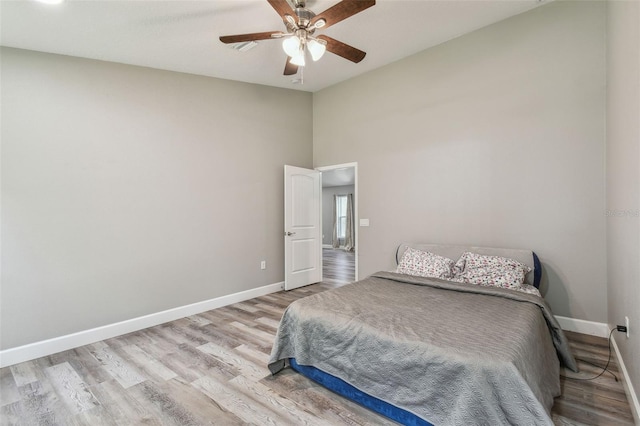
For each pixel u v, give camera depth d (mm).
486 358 1508
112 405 1985
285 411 1896
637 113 1630
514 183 3246
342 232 10867
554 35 3004
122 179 3154
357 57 2652
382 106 4301
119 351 2740
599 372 2244
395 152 4176
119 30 2570
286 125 4816
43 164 2705
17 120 2590
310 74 4359
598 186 2820
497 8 3039
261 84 4441
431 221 3846
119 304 3129
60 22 2365
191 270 3688
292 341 2320
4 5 2109
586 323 2898
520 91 3199
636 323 1692
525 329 1824
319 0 2525
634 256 1724
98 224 3004
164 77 3471
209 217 3861
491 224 3393
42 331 2691
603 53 2783
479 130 3461
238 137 4180
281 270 4770
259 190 4441
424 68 3863
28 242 2637
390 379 1771
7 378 2326
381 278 3244
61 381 2271
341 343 2012
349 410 1898
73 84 2869
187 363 2504
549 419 1342
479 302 2373
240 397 2045
